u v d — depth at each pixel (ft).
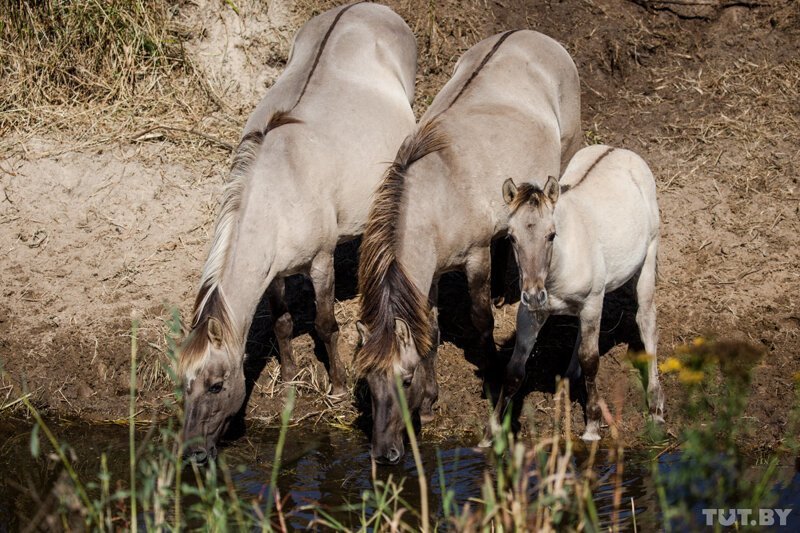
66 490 47.93
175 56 85.56
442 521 50.49
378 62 66.59
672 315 67.36
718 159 78.43
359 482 54.90
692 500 46.03
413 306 52.21
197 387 51.21
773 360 63.52
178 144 79.61
